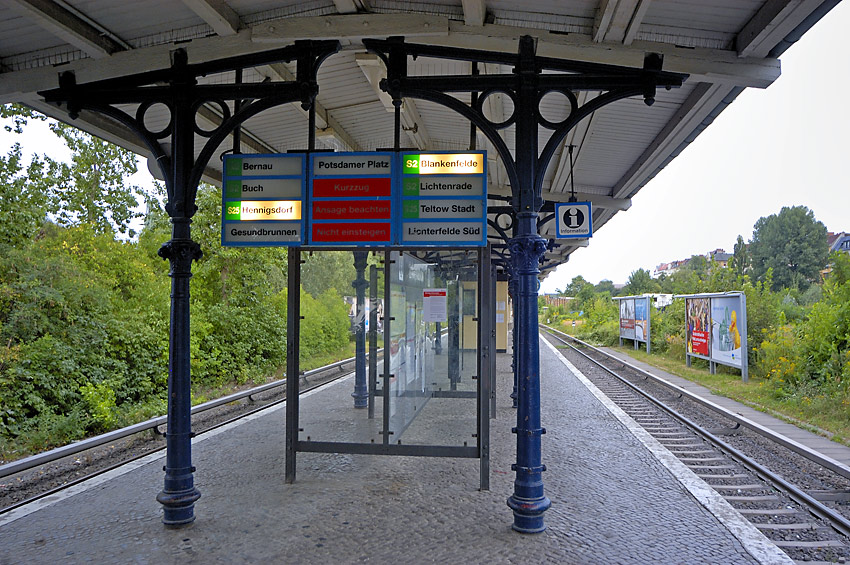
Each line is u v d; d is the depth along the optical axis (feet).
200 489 19.43
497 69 22.67
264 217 18.69
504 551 14.43
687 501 18.28
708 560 13.96
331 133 27.35
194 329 50.52
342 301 26.50
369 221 18.34
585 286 231.91
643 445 25.73
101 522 16.47
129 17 16.12
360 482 20.21
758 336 57.47
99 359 39.73
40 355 34.96
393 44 16.60
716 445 27.78
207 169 30.30
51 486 21.65
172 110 17.43
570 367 61.36
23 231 41.14
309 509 17.44
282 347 64.08
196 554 14.30
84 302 41.14
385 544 14.85
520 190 16.53
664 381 47.29
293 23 16.21
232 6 16.03
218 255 59.26
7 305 36.50
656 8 14.71
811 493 20.47
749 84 16.40
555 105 23.79
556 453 24.31
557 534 15.53
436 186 18.13
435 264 27.58
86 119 21.65
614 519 16.67
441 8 15.99
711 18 15.01
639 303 88.02
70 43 16.55
